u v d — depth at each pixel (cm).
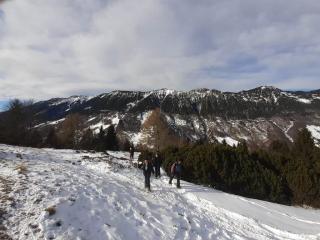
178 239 1422
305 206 2789
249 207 2128
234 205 2116
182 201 2025
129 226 1410
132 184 2220
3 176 1659
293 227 1875
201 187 2492
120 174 2498
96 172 2411
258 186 2755
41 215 1255
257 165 2914
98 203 1533
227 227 1700
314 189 2770
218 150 2928
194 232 1534
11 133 5725
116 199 1666
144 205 1717
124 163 3042
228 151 2962
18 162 2188
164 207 1781
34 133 6631
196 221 1678
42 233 1152
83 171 2288
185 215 1731
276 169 3105
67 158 2980
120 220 1435
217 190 2520
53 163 2458
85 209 1424
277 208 2286
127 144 7106
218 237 1539
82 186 1712
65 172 2036
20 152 2814
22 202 1338
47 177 1759
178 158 2945
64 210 1345
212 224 1694
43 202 1371
